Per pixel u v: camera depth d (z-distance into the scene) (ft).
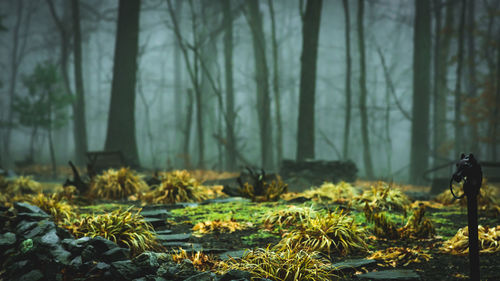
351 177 57.00
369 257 17.21
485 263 16.02
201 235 20.61
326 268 15.05
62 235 16.71
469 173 11.96
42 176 67.36
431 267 15.80
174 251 17.01
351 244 17.76
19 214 18.98
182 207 28.99
